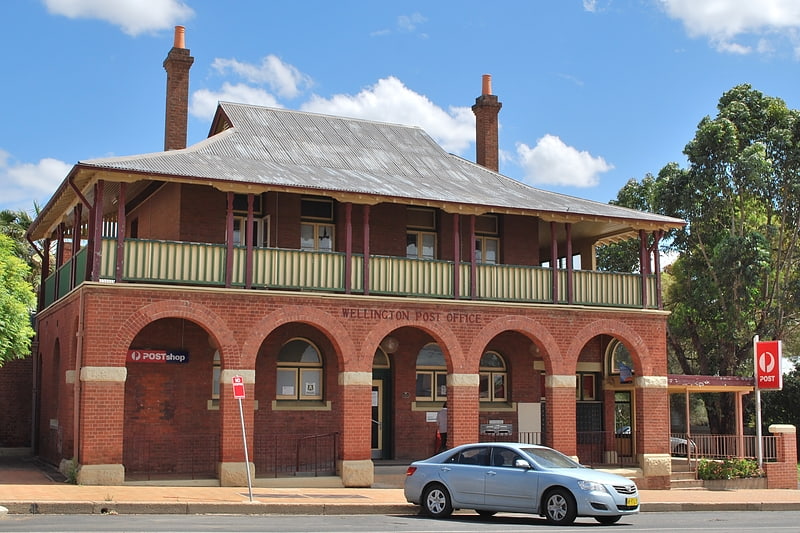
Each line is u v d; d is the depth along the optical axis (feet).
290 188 69.00
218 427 74.84
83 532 40.68
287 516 54.65
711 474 85.87
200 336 74.95
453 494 55.52
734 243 120.16
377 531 44.75
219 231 76.79
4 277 76.33
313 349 79.97
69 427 69.36
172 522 47.29
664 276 153.58
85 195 75.92
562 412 79.20
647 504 68.18
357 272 73.92
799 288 126.00
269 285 70.38
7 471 71.77
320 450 78.28
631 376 89.97
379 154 89.76
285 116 92.07
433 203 73.97
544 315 79.66
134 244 66.28
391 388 83.46
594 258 96.73
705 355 133.80
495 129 103.45
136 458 71.87
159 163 68.69
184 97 88.17
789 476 89.15
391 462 80.12
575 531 47.70
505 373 88.58
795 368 140.77
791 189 124.26
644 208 145.28
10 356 76.43
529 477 53.57
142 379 72.84
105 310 64.44
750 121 129.08
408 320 74.49
